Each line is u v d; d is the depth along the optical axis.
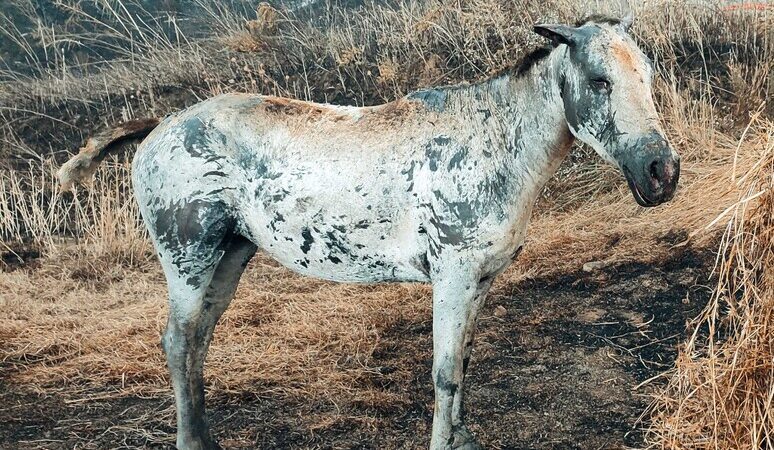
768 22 8.00
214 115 3.48
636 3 8.07
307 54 8.94
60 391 4.54
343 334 4.97
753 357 3.04
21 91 9.13
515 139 3.19
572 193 6.90
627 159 2.88
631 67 2.91
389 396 4.29
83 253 6.83
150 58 9.30
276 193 3.38
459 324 3.27
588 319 5.03
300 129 3.42
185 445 3.67
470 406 4.15
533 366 4.54
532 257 5.86
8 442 4.00
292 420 4.12
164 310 5.46
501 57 7.66
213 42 9.50
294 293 5.72
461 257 3.21
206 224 3.44
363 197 3.28
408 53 8.47
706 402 3.21
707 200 5.82
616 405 4.08
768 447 3.04
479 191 3.18
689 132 6.91
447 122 3.26
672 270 5.38
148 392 4.50
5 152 8.36
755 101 7.00
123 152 7.91
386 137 3.30
